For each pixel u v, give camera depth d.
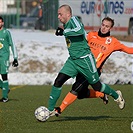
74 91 24.45
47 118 24.50
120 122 24.84
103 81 45.03
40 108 24.58
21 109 29.73
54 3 71.44
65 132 21.91
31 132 21.91
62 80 23.97
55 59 46.50
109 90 24.91
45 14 73.56
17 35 57.47
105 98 25.94
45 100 34.50
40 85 44.41
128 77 45.59
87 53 23.77
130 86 44.09
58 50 47.25
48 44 48.19
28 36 56.16
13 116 26.73
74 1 70.38
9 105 31.75
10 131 22.25
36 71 45.97
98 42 25.05
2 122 24.64
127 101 34.50
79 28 23.25
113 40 24.98
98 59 24.88
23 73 44.94
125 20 69.88
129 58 46.62
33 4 104.31
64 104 24.55
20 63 45.94
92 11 69.06
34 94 38.12
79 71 23.95
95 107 31.03
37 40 50.69
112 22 25.03
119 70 46.00
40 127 23.23
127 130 22.58
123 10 69.88
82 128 22.98
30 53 46.66
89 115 27.52
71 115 27.39
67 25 23.52
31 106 31.23
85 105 31.89
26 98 35.69
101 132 21.98
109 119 25.89
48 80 44.91
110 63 46.09
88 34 25.38
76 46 23.69
